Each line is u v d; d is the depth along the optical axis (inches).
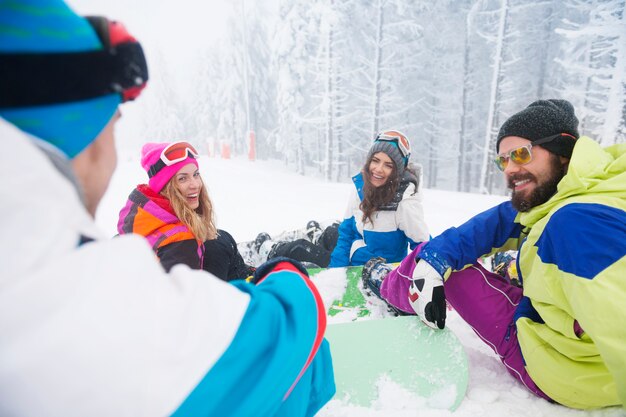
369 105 764.0
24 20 13.4
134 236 16.5
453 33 792.9
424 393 49.7
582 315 36.9
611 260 35.4
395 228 99.4
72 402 12.5
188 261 66.9
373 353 53.8
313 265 109.4
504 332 56.1
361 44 750.5
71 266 12.8
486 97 805.9
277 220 211.8
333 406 48.3
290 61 743.7
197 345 15.2
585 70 467.5
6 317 11.5
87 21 16.1
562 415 46.9
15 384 11.7
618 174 41.6
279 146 821.2
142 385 13.5
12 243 11.8
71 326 12.0
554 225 41.8
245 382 17.9
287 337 20.4
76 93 14.6
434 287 56.9
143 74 17.6
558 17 729.0
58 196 13.3
